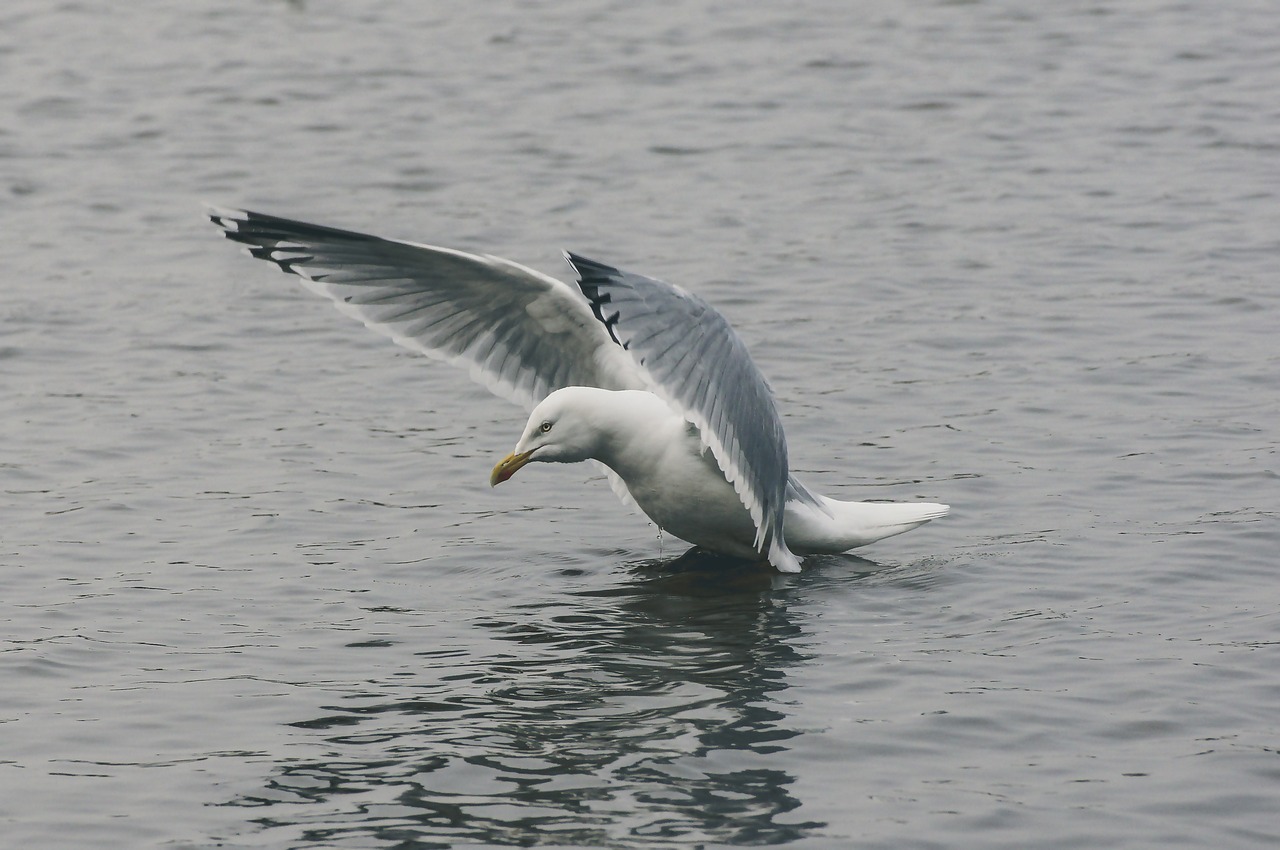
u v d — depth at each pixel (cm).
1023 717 965
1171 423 1518
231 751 941
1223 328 1794
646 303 1075
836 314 1894
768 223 2253
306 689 1027
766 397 1170
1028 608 1138
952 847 829
